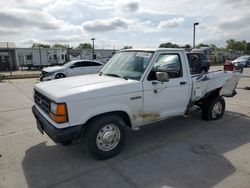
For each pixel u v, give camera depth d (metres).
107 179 3.17
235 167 3.43
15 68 33.50
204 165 3.50
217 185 2.99
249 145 4.23
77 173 3.33
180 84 4.51
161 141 4.45
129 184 3.04
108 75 4.44
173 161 3.64
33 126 5.51
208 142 4.38
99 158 3.66
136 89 3.84
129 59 4.45
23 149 4.18
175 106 4.55
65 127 3.26
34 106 4.35
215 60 39.22
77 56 34.19
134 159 3.72
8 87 12.98
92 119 3.56
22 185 3.06
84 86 3.59
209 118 5.59
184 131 4.97
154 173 3.30
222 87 5.58
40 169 3.46
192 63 11.46
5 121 5.96
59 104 3.21
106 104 3.54
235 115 6.12
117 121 3.70
